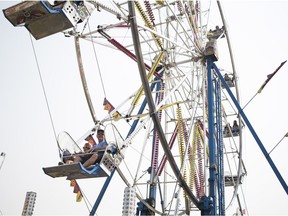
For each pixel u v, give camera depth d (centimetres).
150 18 2070
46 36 1045
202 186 2120
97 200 1766
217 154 1841
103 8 1244
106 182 1800
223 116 2402
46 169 1080
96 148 1162
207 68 1972
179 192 1719
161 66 2139
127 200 1257
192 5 2088
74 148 1194
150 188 1933
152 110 1313
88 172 1074
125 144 1255
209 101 1892
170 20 2111
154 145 2066
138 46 1221
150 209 1805
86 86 1667
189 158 2127
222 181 1759
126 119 1576
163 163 2045
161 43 1988
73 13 1004
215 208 1627
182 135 2116
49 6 936
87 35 1495
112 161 1167
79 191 1806
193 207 2045
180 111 2158
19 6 920
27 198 1446
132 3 1216
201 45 2006
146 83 1259
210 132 1814
